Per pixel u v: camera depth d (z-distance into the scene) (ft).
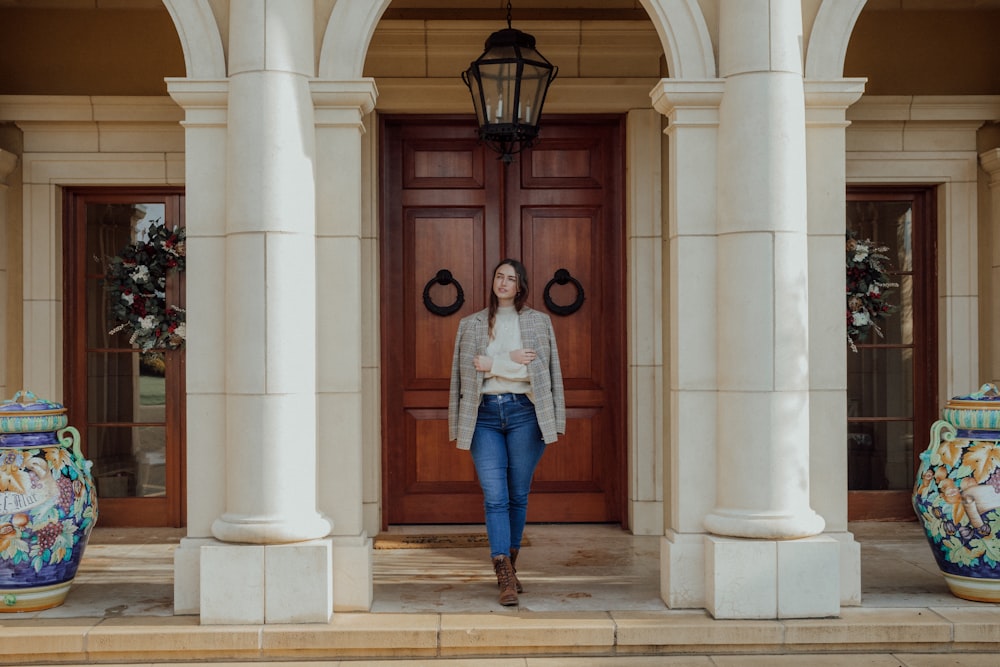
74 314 20.47
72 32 20.01
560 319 20.44
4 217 19.74
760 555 13.51
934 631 13.17
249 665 12.83
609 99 19.65
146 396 20.57
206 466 14.05
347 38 14.17
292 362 13.66
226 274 13.94
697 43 14.32
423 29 19.47
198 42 14.05
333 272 14.25
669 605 14.01
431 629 13.00
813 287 14.52
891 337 21.01
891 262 21.01
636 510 19.49
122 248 20.49
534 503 20.47
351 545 13.98
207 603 13.25
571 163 20.44
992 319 20.18
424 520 20.39
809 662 12.79
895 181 20.33
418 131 20.29
